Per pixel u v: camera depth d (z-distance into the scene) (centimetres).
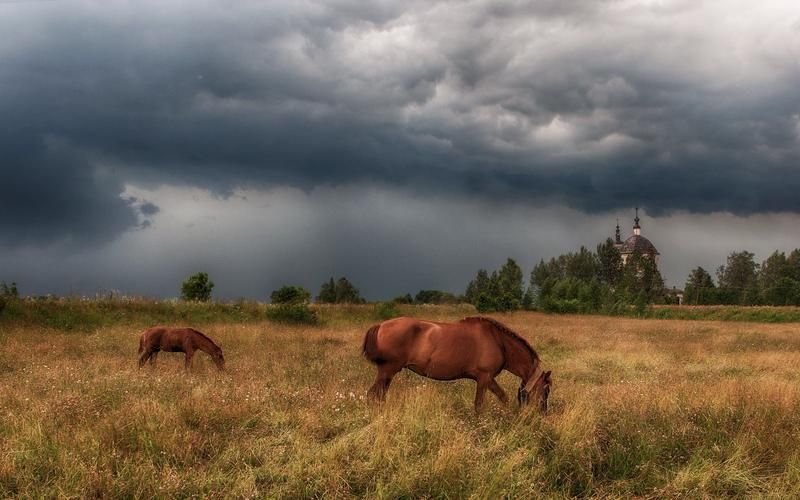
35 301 2084
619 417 698
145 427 596
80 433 575
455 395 867
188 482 488
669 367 1393
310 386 909
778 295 7919
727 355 1655
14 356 1255
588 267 12888
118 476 489
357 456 553
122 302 2303
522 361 812
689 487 542
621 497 521
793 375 1309
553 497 511
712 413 726
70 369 1028
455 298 5581
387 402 726
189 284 2741
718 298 9081
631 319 4666
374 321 2898
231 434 606
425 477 511
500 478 514
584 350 1730
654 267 9906
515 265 9575
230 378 963
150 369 1102
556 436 629
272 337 1798
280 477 513
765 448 636
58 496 454
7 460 492
